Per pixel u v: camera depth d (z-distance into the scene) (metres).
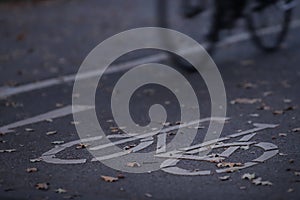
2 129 8.01
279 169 6.31
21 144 7.32
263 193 5.71
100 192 5.81
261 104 9.09
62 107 9.16
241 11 12.00
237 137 7.46
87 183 6.04
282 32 13.21
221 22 11.84
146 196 5.70
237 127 7.90
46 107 9.17
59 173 6.32
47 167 6.50
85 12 20.44
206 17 12.26
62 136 7.64
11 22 18.38
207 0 11.77
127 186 5.94
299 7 18.83
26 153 6.98
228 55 12.98
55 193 5.80
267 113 8.59
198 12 11.84
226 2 11.73
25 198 5.68
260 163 6.50
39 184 5.98
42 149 7.12
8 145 7.29
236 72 11.38
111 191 5.83
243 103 9.17
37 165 6.57
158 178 6.13
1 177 6.23
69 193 5.79
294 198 5.59
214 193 5.74
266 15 12.74
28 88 10.48
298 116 8.40
